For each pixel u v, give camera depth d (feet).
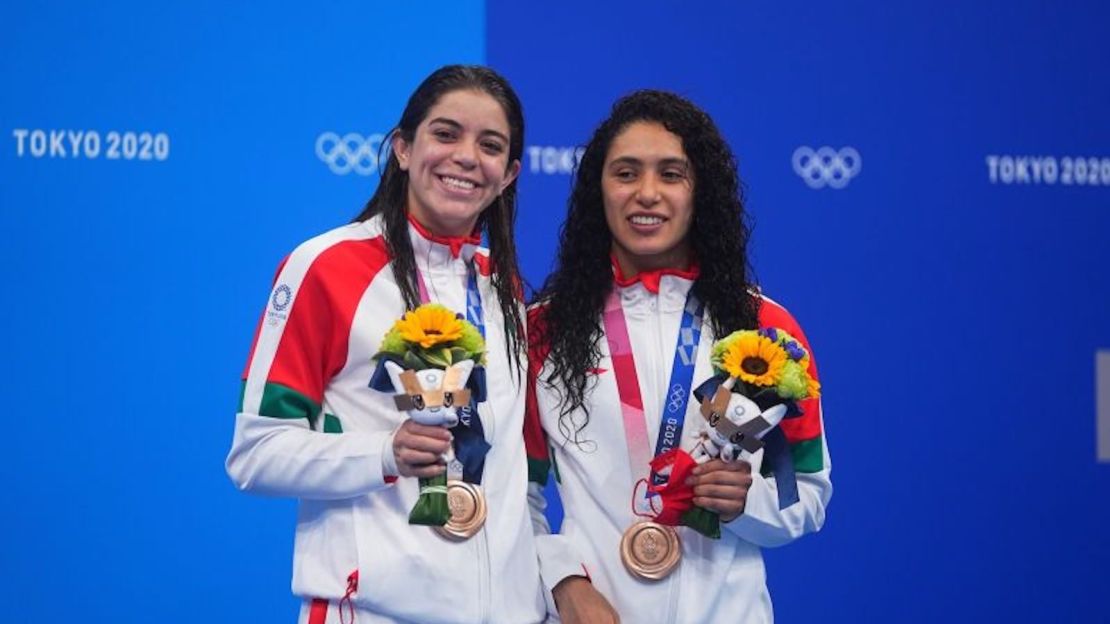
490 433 35.32
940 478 56.24
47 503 51.55
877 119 55.83
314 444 34.06
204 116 52.39
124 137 51.90
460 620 34.14
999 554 56.65
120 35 51.88
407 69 53.72
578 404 36.96
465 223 36.76
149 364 52.06
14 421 51.34
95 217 51.75
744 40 55.26
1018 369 56.59
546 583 36.52
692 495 35.06
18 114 51.34
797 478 37.50
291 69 53.01
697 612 36.06
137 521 52.08
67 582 51.67
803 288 55.36
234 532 52.80
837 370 55.57
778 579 55.62
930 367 56.13
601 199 37.88
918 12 56.08
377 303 35.29
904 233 55.98
